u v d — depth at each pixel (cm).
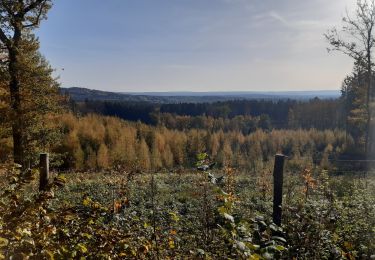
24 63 2083
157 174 2100
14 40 2094
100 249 402
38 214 358
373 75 2512
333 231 633
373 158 3058
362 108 2983
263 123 13350
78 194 1270
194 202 1211
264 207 1161
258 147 6700
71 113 6569
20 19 2053
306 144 7512
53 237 368
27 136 2230
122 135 6481
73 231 426
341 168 2278
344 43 2483
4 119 2088
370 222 738
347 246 548
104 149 4966
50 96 2325
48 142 2372
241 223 413
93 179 1911
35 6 2088
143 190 1467
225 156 2098
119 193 1216
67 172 2481
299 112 11956
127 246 414
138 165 1767
